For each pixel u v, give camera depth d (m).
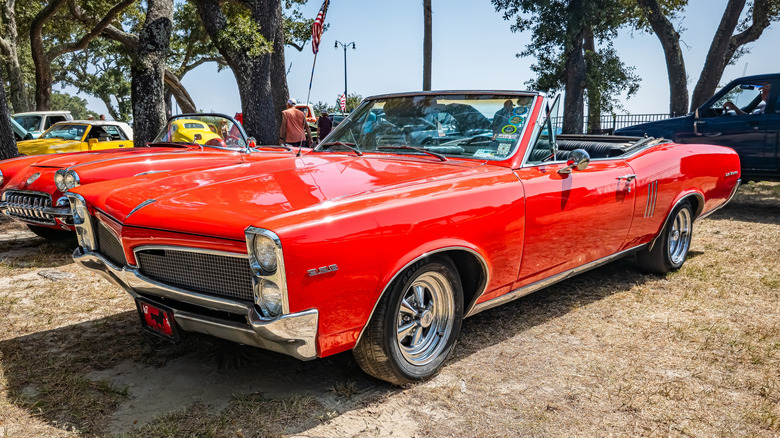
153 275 2.83
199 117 6.46
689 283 4.73
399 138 3.81
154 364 3.14
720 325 3.80
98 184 3.46
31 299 4.27
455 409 2.71
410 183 2.91
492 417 2.65
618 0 19.36
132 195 3.04
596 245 3.91
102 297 4.33
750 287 4.63
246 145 5.99
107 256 3.18
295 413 2.62
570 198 3.53
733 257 5.62
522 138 3.43
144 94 10.71
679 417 2.68
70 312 3.99
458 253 3.01
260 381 2.95
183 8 27.55
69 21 26.25
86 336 3.54
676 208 4.74
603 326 3.78
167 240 2.63
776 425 2.62
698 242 6.36
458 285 3.04
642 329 3.73
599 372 3.11
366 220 2.51
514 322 3.83
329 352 2.53
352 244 2.45
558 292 4.50
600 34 19.67
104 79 46.03
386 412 2.67
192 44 28.73
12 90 22.89
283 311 2.32
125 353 3.28
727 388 2.96
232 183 2.98
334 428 2.52
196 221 2.53
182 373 3.03
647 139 4.85
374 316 2.64
